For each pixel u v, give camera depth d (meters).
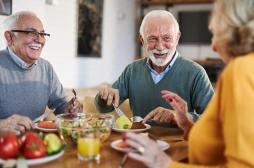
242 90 0.84
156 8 6.01
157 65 2.03
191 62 2.06
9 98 1.97
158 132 1.60
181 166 0.96
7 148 1.03
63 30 4.19
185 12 5.81
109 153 1.22
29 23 1.97
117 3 5.41
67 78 4.34
